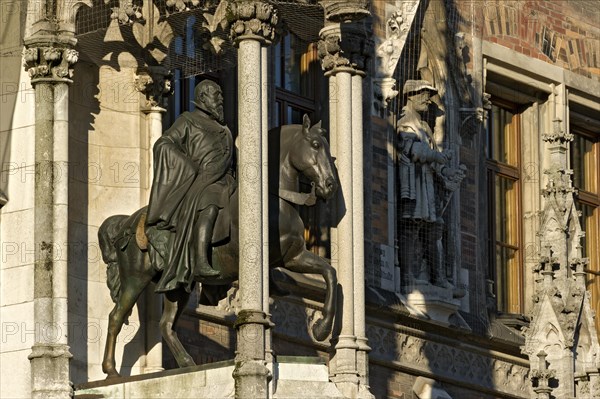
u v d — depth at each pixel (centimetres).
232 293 4666
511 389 5491
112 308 4341
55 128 4231
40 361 4138
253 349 4006
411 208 5262
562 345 5188
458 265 5388
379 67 5253
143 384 4125
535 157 5884
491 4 5769
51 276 4181
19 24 4297
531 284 5769
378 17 5284
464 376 5356
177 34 4419
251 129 4078
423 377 5228
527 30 5872
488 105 5606
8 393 4203
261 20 4119
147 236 4203
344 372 4197
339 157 4291
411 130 5309
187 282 4153
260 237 4050
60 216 4206
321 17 4347
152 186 4222
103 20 4319
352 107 4316
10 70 4306
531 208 5834
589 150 6131
